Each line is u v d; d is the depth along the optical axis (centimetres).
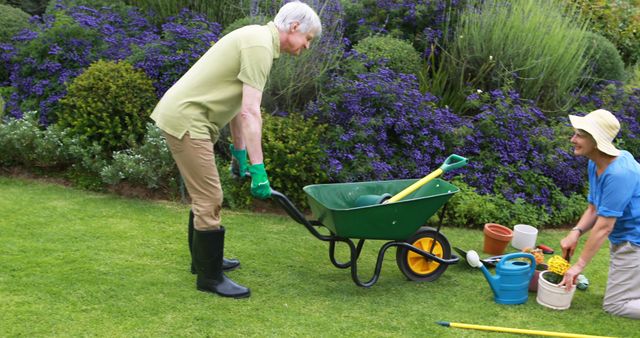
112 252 394
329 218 354
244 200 505
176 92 325
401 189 412
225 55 321
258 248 426
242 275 379
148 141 504
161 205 492
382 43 622
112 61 550
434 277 395
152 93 546
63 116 543
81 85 532
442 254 397
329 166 512
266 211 505
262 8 640
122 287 345
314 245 442
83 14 608
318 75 553
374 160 520
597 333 336
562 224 539
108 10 654
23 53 592
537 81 626
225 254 410
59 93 568
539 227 527
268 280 375
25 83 581
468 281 398
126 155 504
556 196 543
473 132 567
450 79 643
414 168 538
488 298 373
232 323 317
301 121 522
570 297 362
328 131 534
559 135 582
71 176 530
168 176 518
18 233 410
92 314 313
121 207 480
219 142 541
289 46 333
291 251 427
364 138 522
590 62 695
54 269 359
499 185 541
